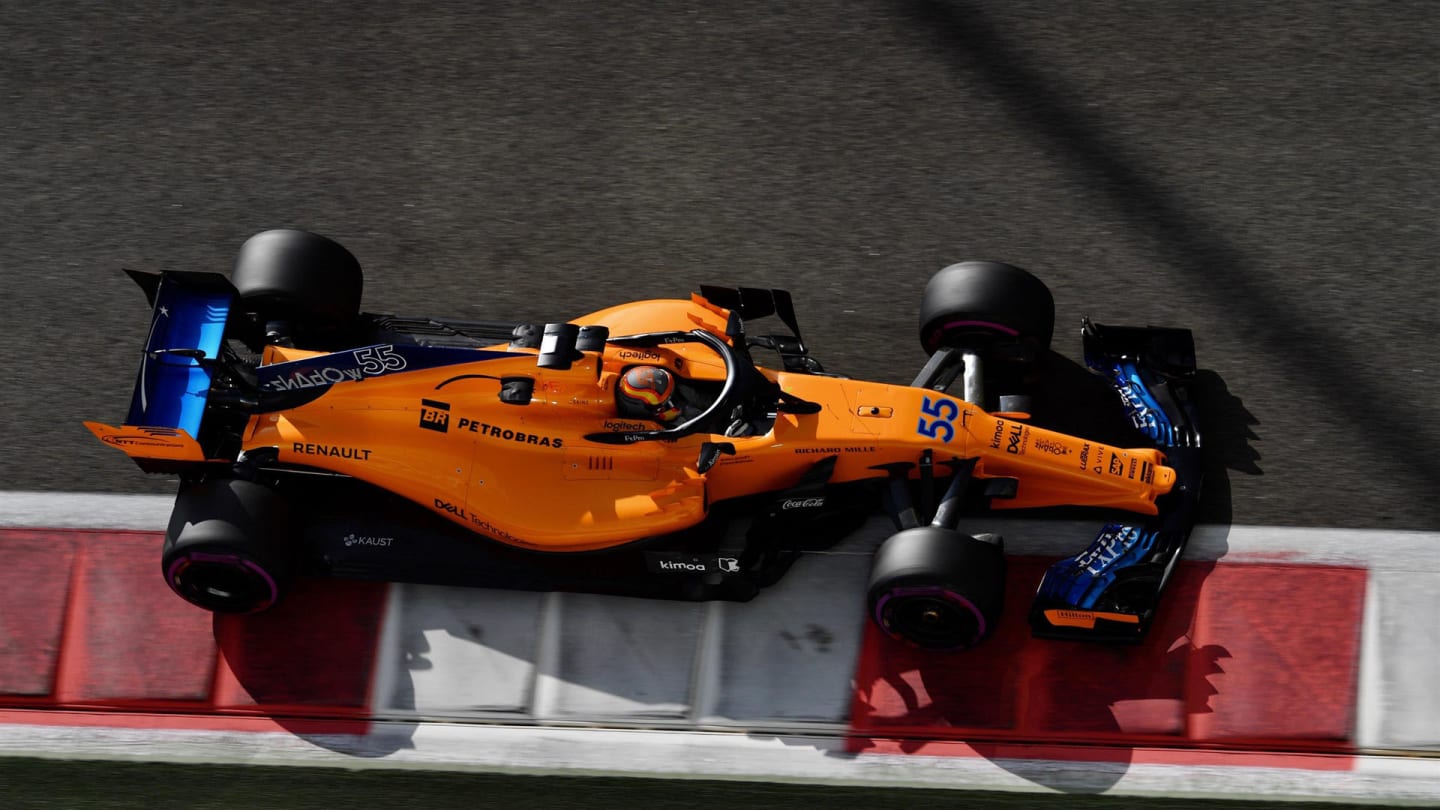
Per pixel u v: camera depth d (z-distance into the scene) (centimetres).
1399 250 3628
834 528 3044
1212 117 3934
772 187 3822
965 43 4147
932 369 3109
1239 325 3500
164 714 2920
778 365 3484
